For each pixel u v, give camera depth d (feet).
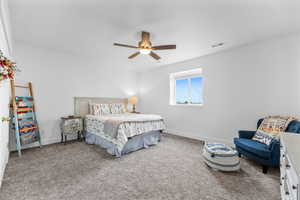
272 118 7.43
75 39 8.70
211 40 8.58
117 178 5.91
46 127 10.41
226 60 10.25
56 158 7.84
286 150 3.22
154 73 16.07
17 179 5.71
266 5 5.35
